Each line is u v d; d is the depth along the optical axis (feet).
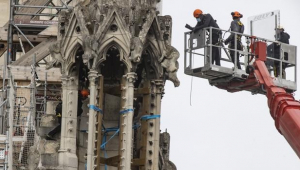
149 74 178.40
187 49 195.62
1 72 217.15
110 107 179.01
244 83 198.49
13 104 188.14
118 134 178.50
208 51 193.67
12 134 183.42
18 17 246.27
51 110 188.96
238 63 197.36
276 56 200.64
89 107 174.29
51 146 175.83
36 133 179.11
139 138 179.42
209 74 195.11
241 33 197.06
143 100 178.50
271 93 196.54
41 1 246.88
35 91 199.52
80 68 177.99
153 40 177.06
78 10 175.63
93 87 174.29
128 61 174.81
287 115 193.06
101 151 177.47
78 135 177.47
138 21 175.32
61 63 176.96
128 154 173.99
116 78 178.50
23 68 216.95
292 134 192.54
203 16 193.77
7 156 178.40
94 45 173.78
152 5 177.47
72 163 174.40
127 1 175.73
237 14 197.26
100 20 174.70
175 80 177.68
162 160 180.45
